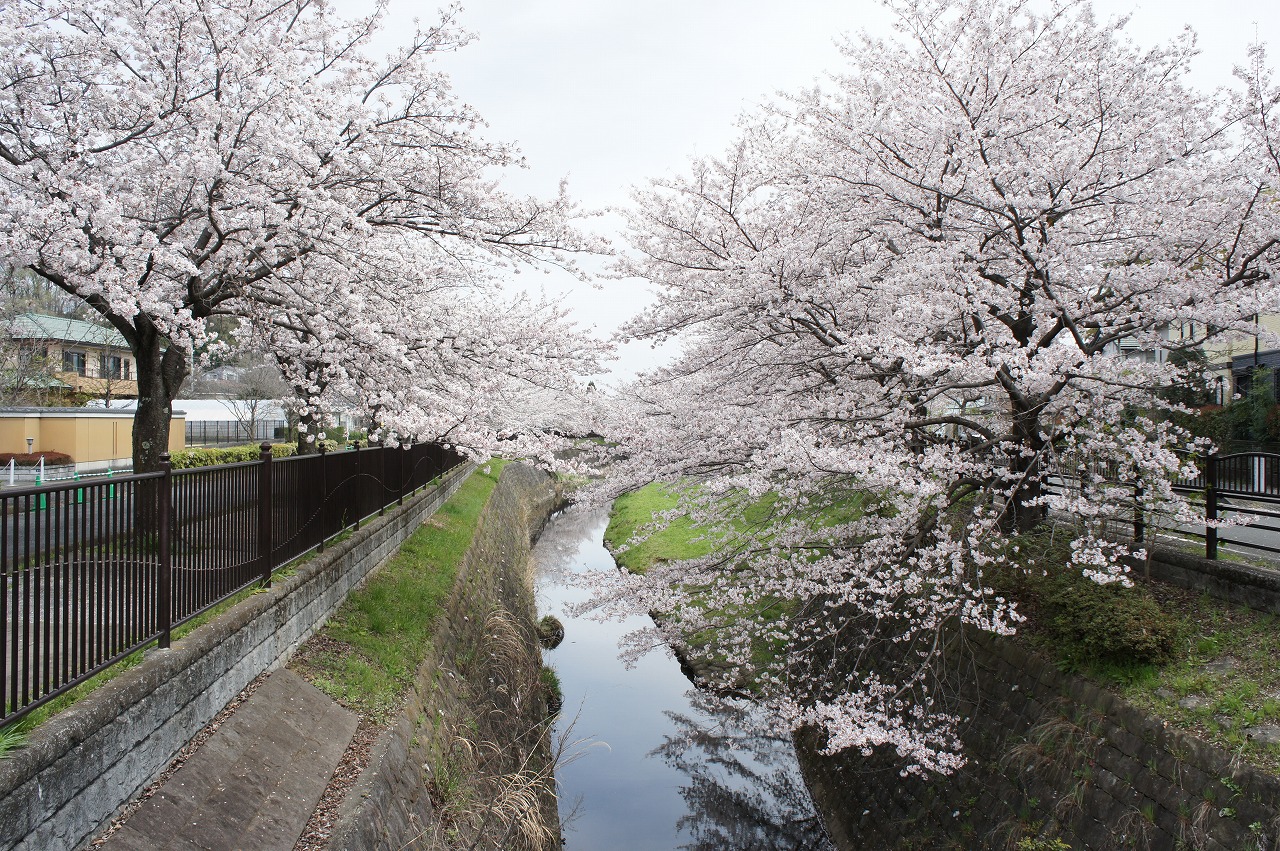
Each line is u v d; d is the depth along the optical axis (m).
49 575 3.22
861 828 7.86
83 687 3.51
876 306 8.15
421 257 8.55
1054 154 6.63
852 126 7.49
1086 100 6.96
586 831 8.82
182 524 4.41
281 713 4.77
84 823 3.04
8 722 2.86
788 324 8.15
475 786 6.01
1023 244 6.53
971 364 5.76
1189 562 6.64
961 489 8.06
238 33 6.87
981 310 6.60
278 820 3.83
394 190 7.76
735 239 8.90
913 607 8.16
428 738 5.82
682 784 9.88
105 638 3.59
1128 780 5.22
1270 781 4.36
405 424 7.25
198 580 4.60
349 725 5.16
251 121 6.57
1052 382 6.05
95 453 20.12
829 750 6.13
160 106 6.96
